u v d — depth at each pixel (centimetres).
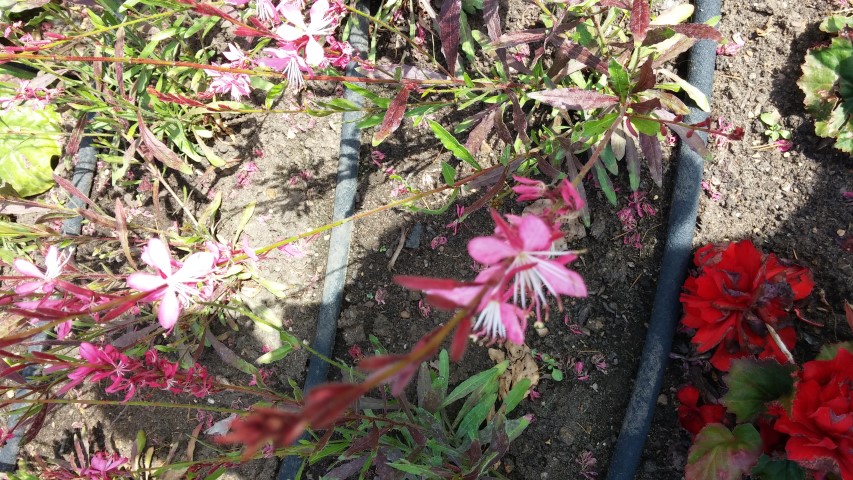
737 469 29
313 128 40
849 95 35
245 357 38
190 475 30
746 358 29
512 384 36
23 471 32
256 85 35
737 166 36
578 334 36
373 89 40
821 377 27
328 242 39
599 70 30
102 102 35
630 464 34
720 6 38
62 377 27
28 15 43
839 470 25
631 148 34
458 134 39
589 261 37
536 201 37
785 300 29
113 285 38
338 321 38
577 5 34
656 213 37
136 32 38
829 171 35
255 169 40
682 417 33
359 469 34
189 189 41
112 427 39
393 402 35
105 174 42
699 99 35
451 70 32
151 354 25
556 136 32
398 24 41
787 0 37
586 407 36
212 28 42
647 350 35
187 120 39
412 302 38
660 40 30
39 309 20
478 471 31
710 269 30
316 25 24
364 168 40
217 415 37
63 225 41
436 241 38
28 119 42
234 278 37
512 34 31
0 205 34
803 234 35
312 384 37
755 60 37
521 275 16
